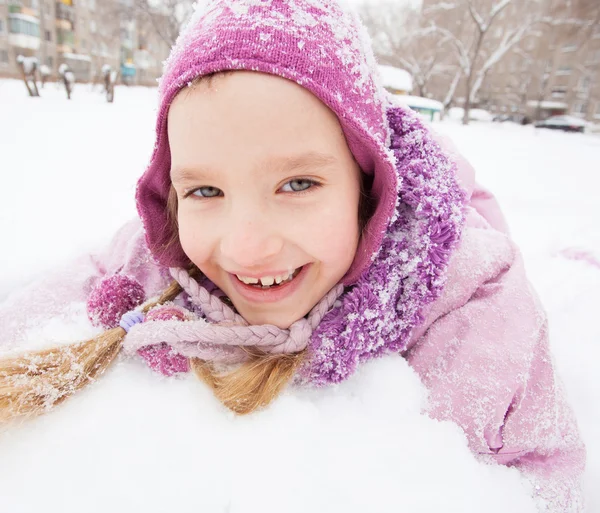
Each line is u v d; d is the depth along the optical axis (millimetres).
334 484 667
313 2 716
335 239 728
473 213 1240
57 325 947
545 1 18094
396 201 770
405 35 21891
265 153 638
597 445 1016
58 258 1566
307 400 797
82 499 625
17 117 6195
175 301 960
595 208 2895
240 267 742
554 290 1671
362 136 704
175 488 648
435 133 1229
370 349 830
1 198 2338
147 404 747
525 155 6020
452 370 833
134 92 16062
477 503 675
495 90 25078
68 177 2934
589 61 21953
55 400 726
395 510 649
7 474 644
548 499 777
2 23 26312
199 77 645
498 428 794
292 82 644
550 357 855
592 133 17266
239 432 718
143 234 1158
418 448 726
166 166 854
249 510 637
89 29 31438
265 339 789
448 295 906
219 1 720
